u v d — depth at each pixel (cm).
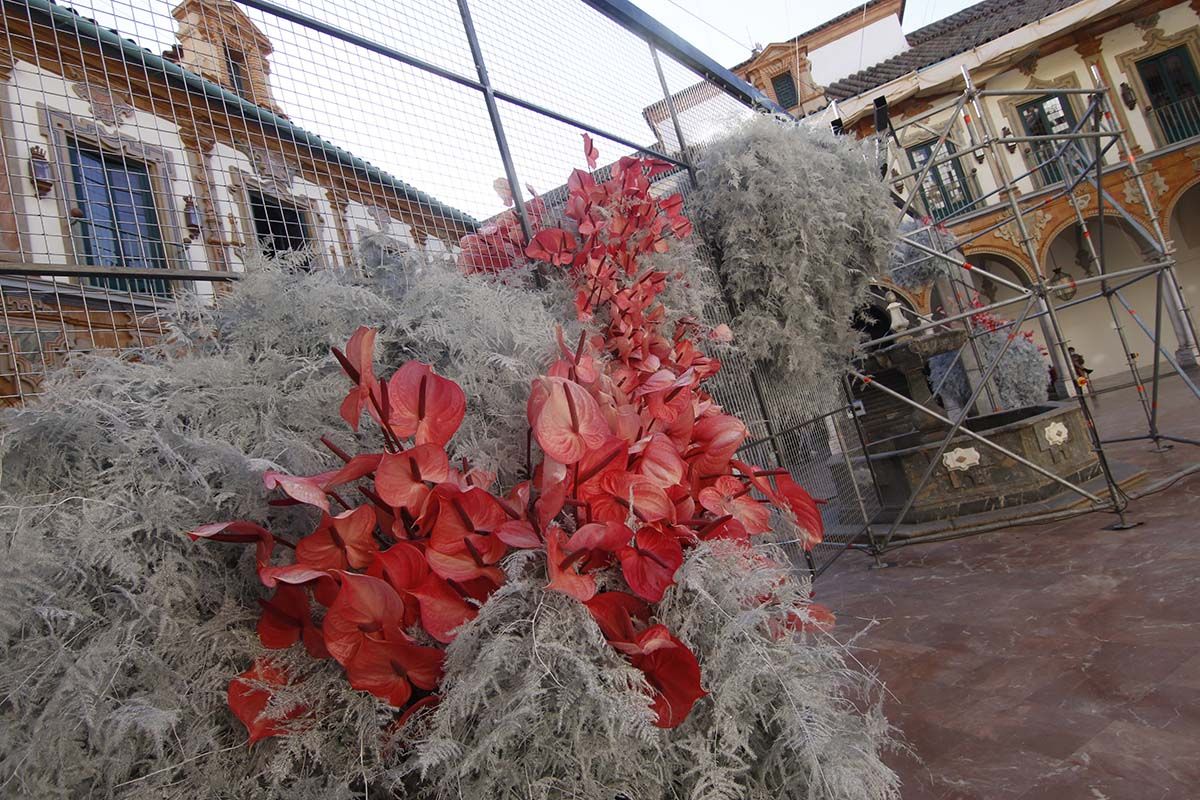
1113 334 1652
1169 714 167
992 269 1616
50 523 55
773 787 69
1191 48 1373
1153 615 226
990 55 1324
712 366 124
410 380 61
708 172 322
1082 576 282
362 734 52
